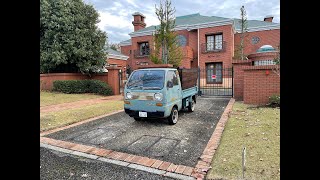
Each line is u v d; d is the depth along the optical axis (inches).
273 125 202.8
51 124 234.2
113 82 557.9
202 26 839.7
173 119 231.9
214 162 131.8
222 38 818.2
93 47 606.9
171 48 499.8
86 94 543.2
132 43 1004.6
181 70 266.8
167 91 216.1
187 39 906.7
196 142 174.6
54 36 542.9
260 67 340.5
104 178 118.8
